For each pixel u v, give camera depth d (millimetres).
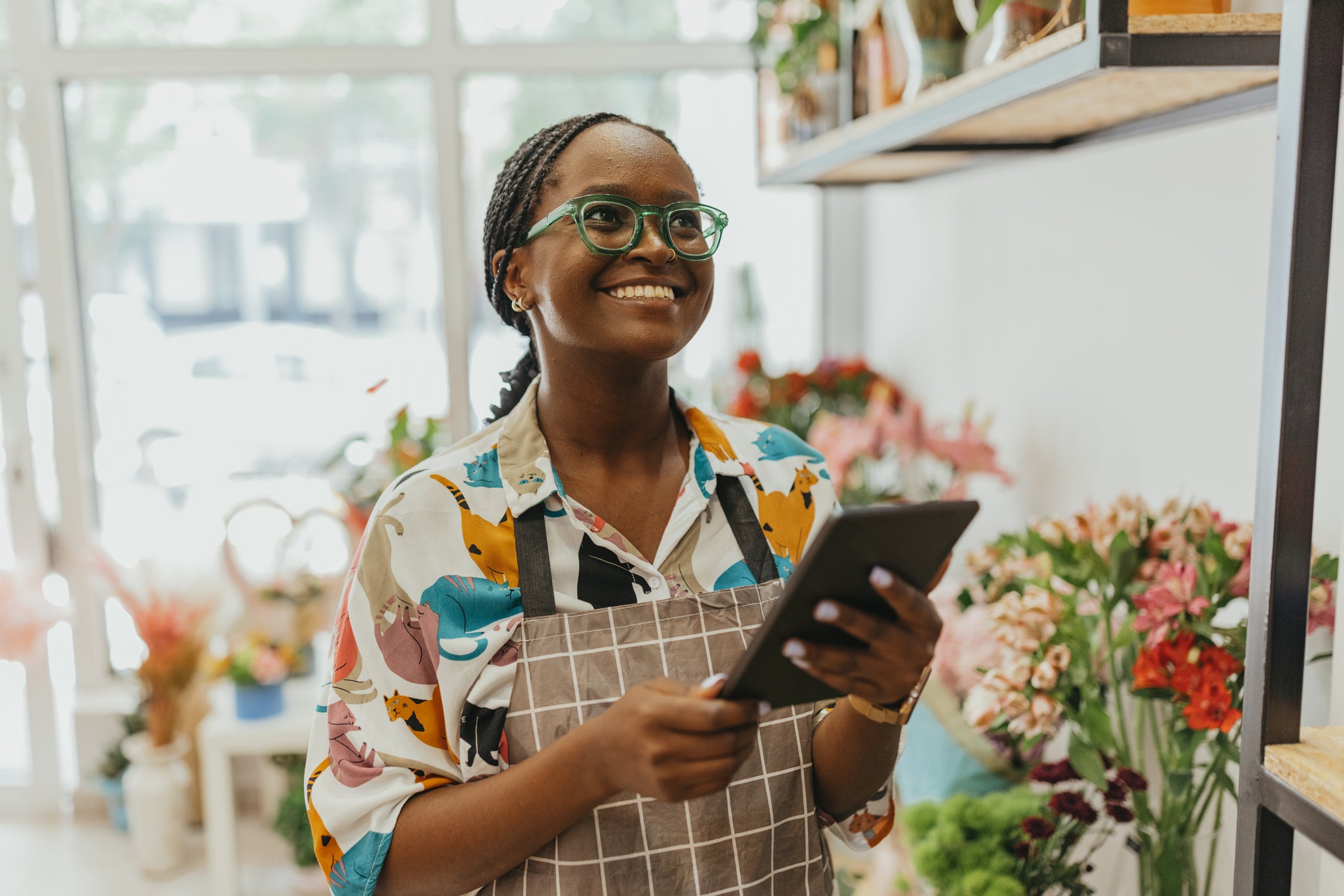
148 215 3086
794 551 958
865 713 830
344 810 810
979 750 1516
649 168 843
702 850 850
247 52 2988
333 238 3121
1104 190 1794
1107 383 1802
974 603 1456
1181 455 1567
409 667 841
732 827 860
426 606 849
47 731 3211
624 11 3096
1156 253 1628
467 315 3158
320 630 2732
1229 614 1338
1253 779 788
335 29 3029
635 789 703
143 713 3053
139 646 3271
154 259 3107
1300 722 775
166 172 3072
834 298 3439
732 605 887
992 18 1291
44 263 3041
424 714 840
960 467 2215
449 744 838
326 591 2711
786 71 2340
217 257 3109
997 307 2318
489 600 854
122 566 3074
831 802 913
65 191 3049
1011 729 1201
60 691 3277
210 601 2922
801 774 898
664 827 845
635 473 937
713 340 3377
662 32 3105
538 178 872
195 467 3160
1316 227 742
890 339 3158
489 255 975
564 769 735
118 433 3158
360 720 830
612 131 863
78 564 3168
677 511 917
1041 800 1287
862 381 2914
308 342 3145
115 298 3115
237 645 2783
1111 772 1298
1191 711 1084
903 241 3016
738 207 3305
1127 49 928
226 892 2543
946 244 2656
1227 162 1429
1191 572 1119
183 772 2945
